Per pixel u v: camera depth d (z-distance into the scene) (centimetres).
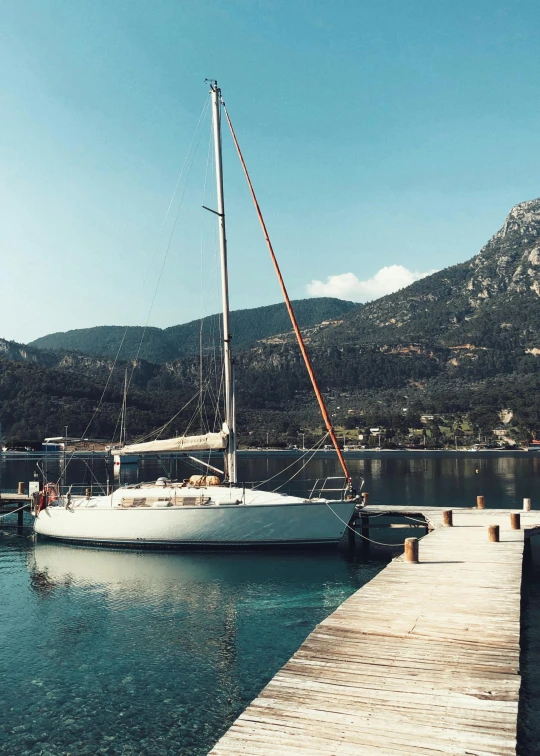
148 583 2183
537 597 2014
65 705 1273
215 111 2844
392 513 3016
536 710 1204
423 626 1257
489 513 2966
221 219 2789
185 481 2784
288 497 2614
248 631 1694
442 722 852
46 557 2583
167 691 1330
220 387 3058
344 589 2102
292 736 823
